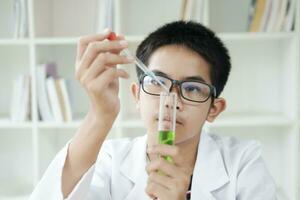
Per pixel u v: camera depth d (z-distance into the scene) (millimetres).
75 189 900
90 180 918
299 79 2018
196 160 1113
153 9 2264
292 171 2090
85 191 914
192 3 1975
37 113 2074
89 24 2271
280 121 2041
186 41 980
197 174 1097
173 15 2254
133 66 2262
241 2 2232
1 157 2428
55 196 896
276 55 2301
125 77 833
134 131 2381
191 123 962
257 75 2316
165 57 970
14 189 2291
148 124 969
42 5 2135
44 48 2184
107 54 816
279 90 2312
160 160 824
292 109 2068
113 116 869
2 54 2326
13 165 2428
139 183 1093
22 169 2426
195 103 954
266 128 2367
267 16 2008
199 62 974
